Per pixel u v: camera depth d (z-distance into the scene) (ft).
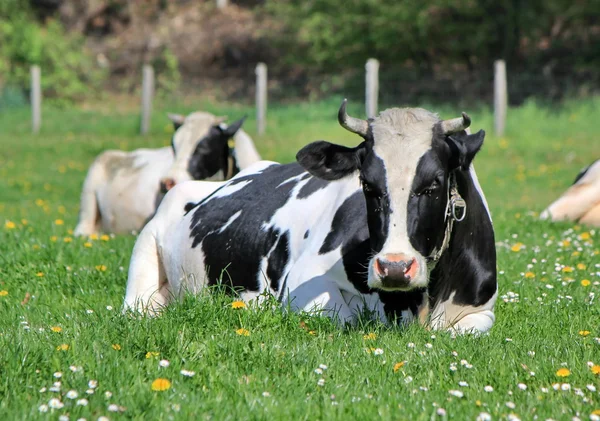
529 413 17.65
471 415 17.44
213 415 17.44
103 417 16.81
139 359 20.90
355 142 95.81
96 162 56.90
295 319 23.44
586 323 25.39
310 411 17.58
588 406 18.15
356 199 25.53
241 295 28.32
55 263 34.04
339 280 25.00
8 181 81.51
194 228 30.32
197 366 20.11
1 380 18.92
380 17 127.03
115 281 32.65
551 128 98.02
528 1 125.08
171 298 31.78
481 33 126.11
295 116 112.68
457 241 24.49
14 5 150.10
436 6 126.00
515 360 20.81
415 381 19.69
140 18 171.22
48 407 17.57
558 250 37.09
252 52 155.02
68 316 26.18
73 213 65.51
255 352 20.81
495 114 97.04
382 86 123.65
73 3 169.68
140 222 53.93
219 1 170.40
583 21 134.00
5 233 41.50
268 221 28.12
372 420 17.19
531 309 27.27
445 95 124.16
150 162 54.95
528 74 124.06
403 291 23.57
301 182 28.50
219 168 49.73
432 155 22.11
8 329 24.54
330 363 20.70
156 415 17.31
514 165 83.61
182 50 158.61
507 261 34.83
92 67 150.41
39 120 113.70
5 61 137.18
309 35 132.87
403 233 21.65
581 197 48.83
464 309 25.41
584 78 126.21
